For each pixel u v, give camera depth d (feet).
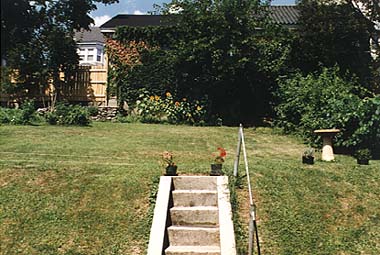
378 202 22.91
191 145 36.76
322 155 32.24
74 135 39.19
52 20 67.56
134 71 58.49
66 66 60.59
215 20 51.49
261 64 53.16
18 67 59.00
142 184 23.11
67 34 64.44
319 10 55.16
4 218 20.68
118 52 60.18
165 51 58.59
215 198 21.81
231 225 19.34
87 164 26.17
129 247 18.78
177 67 54.34
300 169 26.18
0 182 23.66
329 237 20.07
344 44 55.98
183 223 20.66
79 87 61.21
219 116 55.93
